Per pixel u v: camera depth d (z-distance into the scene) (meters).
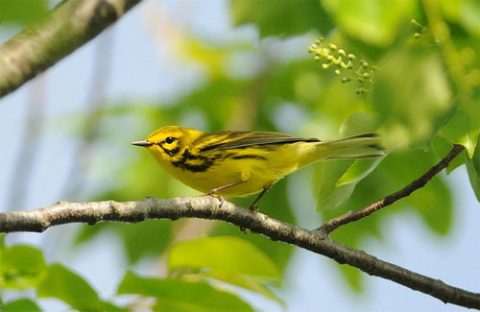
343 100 17.47
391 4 9.14
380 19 9.12
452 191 16.81
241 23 12.91
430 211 16.89
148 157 17.27
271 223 9.77
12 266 9.19
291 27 12.84
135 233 17.50
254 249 9.72
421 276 10.01
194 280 9.48
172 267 9.90
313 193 16.84
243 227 9.70
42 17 7.97
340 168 9.77
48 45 8.13
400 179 16.27
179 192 16.86
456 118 8.45
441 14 9.09
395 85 7.67
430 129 7.71
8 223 7.86
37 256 9.16
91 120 14.60
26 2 7.86
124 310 9.23
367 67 8.89
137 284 9.19
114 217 8.59
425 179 10.13
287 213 17.02
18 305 9.17
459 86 8.03
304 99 18.06
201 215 9.36
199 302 9.37
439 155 10.32
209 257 9.79
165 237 17.45
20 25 7.98
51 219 8.13
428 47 8.01
